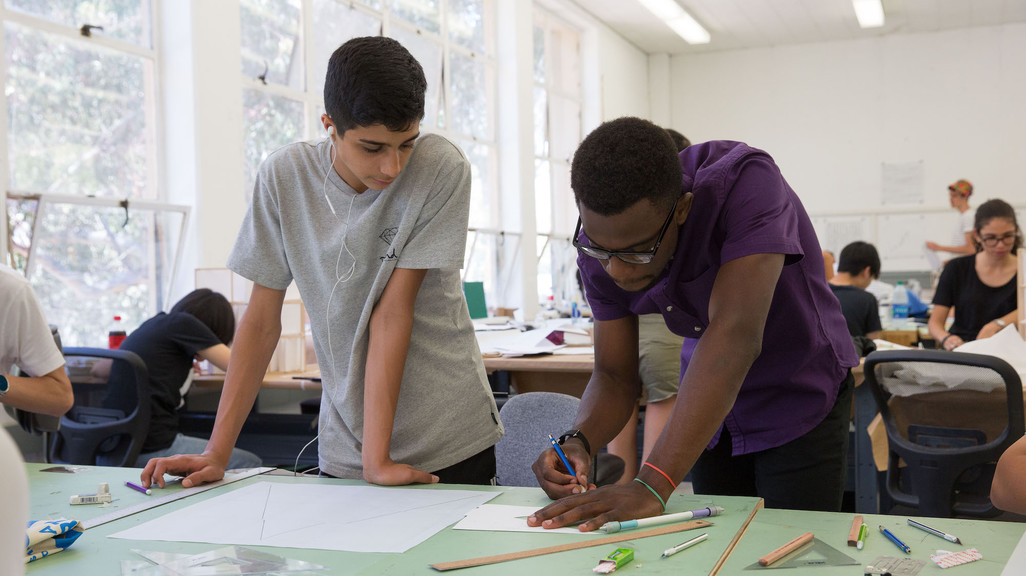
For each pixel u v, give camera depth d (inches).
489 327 171.3
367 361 56.5
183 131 157.2
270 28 184.7
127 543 42.2
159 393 109.8
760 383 59.7
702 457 66.6
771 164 49.9
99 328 145.6
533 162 296.0
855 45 370.6
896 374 88.3
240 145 166.9
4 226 125.7
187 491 53.0
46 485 55.1
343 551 40.1
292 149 58.1
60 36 137.6
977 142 353.4
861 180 370.9
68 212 138.8
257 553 40.0
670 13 319.3
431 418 59.7
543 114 321.1
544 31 322.0
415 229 56.3
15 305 71.7
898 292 218.4
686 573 35.3
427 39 247.1
